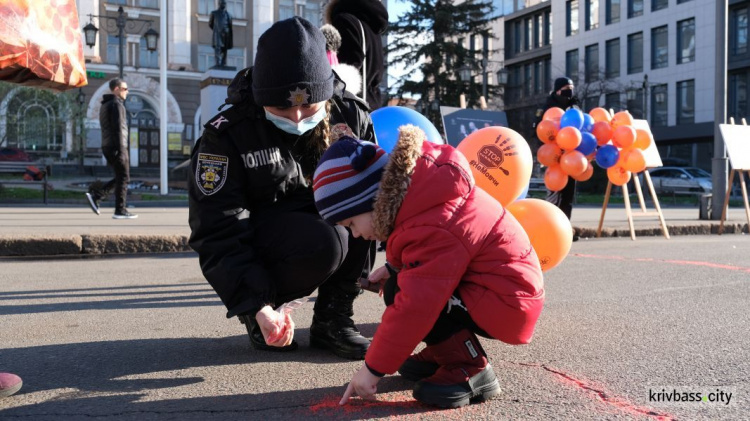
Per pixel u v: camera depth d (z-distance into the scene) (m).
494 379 2.23
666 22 34.28
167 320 3.49
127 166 9.68
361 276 2.83
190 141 33.97
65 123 27.00
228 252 2.43
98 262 5.91
